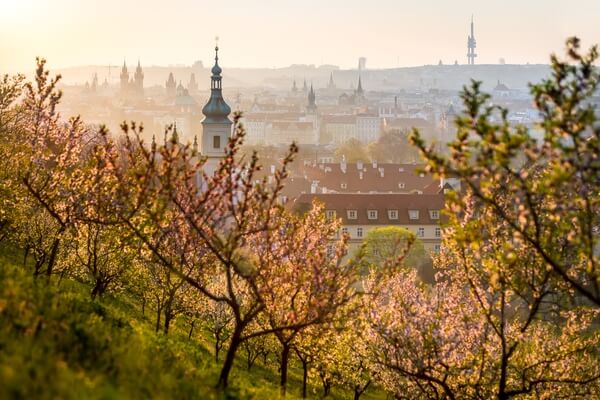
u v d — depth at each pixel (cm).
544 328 4281
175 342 3503
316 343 4109
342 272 3209
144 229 3684
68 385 1995
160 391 2406
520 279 3275
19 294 2644
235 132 2892
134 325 3406
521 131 2277
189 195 2944
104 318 3216
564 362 3909
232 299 2950
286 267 3531
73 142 4012
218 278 5112
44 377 1984
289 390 4475
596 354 4522
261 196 2930
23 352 2150
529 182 2716
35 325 2425
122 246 3997
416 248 11788
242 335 5044
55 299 2892
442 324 3822
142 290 5131
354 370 4606
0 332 2247
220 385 2936
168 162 2853
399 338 3697
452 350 3741
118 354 2573
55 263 4775
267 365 5597
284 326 3216
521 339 3419
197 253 3984
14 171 4084
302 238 3534
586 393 3875
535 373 3856
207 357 3819
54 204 3962
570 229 2595
